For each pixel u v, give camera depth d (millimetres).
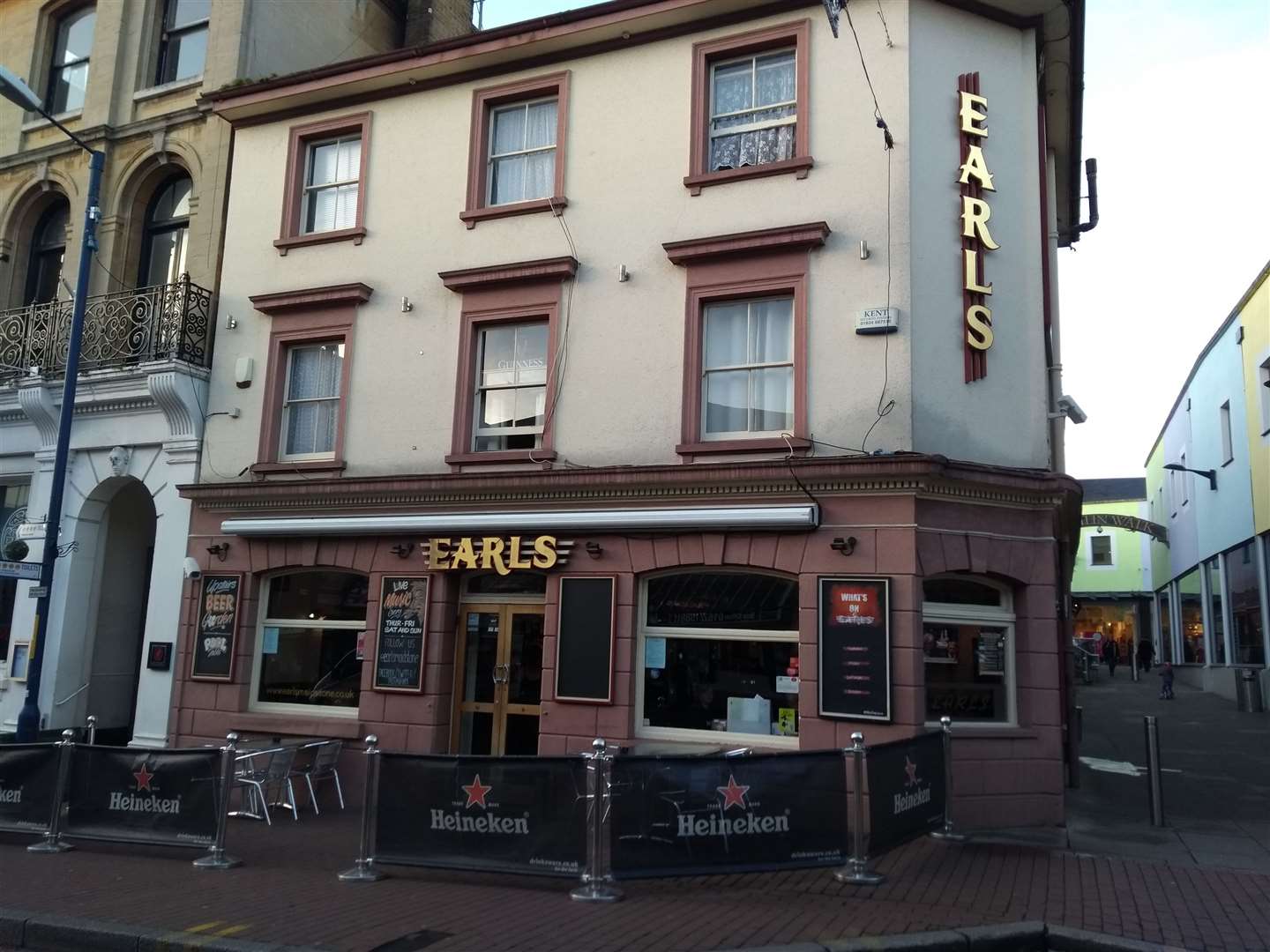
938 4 11500
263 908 7359
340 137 14328
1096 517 36375
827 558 10383
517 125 13305
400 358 13086
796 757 7965
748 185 11602
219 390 14109
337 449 13172
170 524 13945
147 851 9328
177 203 16156
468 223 13016
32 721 12492
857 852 7969
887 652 9938
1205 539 28203
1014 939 6730
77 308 13141
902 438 10422
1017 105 11641
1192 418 29953
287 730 12469
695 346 11523
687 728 10984
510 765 7906
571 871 7629
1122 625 47656
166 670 13570
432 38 18484
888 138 10922
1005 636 10828
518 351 12688
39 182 16891
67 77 17531
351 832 10273
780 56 11961
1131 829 10094
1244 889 7855
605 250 12188
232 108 14695
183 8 16703
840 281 10969
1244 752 15586
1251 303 22578
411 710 11984
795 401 10977
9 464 15641
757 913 7172
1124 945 6504
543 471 11609
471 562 11805
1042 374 11094
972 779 10109
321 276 13812
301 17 16531
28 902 7559
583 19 12508
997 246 11000
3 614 15555
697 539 10969
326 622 13023
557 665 11344
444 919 7035
